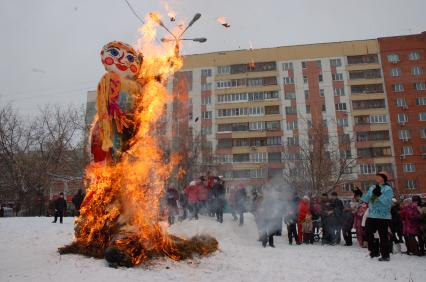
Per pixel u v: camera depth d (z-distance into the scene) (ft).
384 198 31.24
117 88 27.30
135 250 23.49
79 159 121.80
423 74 179.11
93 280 19.43
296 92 182.39
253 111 181.27
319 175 94.12
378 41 184.85
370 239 32.50
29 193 116.26
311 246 42.52
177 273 22.61
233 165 176.24
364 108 179.32
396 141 173.99
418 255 34.19
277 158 174.91
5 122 120.47
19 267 22.29
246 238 47.14
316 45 186.60
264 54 186.91
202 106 183.52
